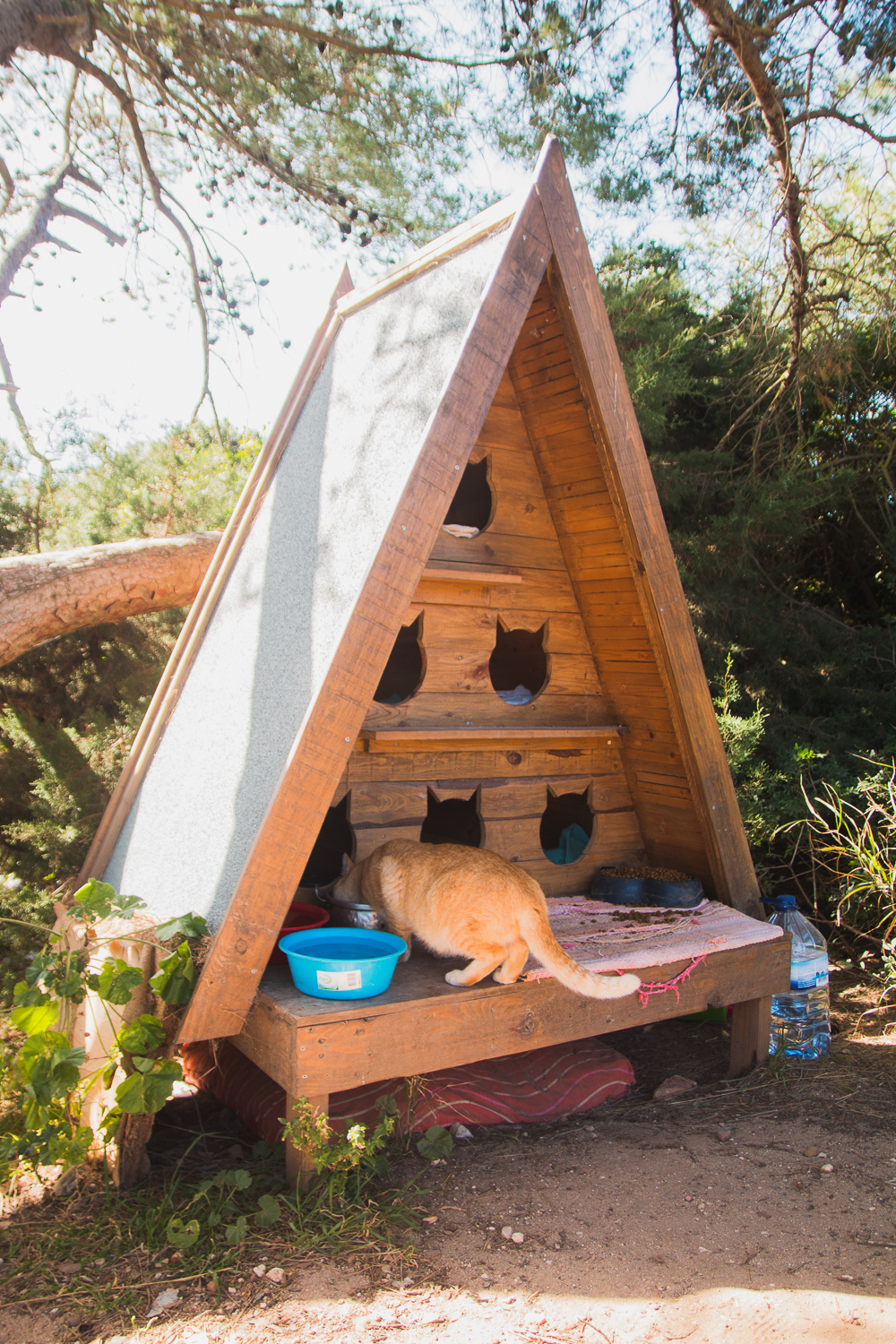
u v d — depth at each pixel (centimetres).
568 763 426
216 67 621
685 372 736
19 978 445
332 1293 235
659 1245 259
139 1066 270
